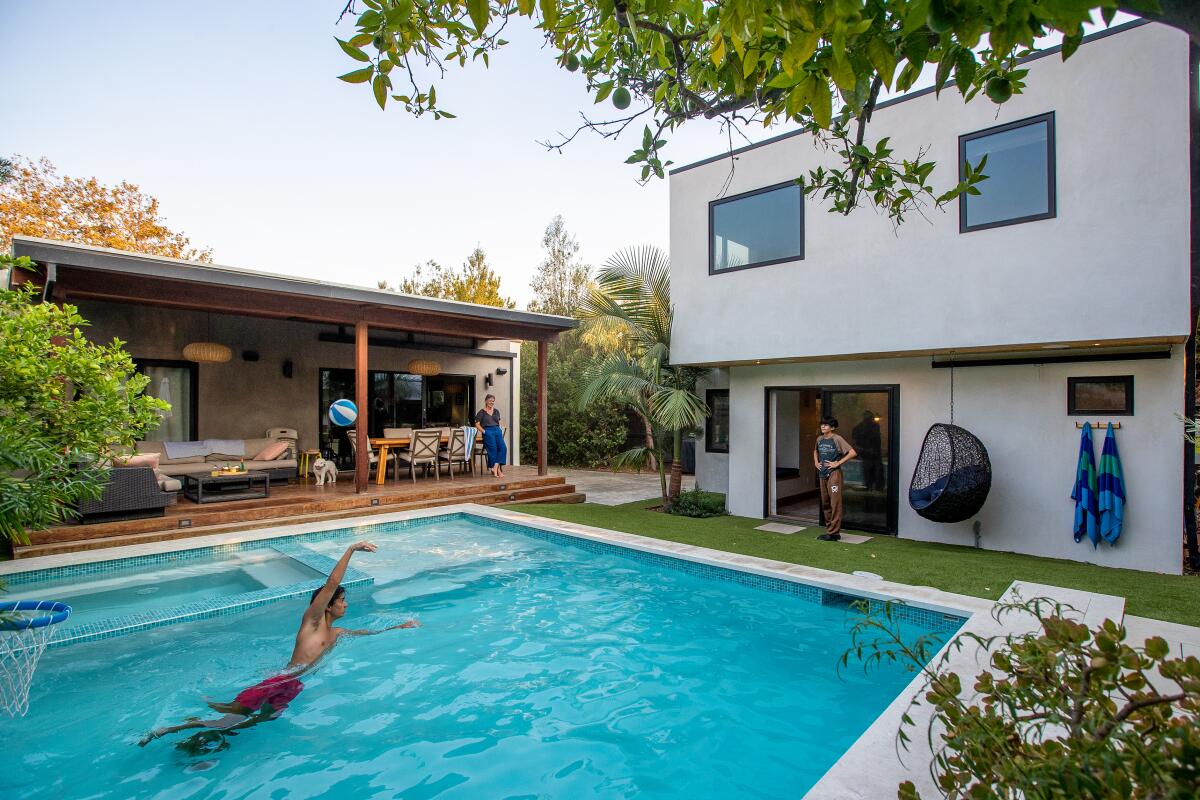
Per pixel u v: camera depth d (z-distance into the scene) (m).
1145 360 6.88
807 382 9.64
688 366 10.55
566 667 4.67
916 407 8.55
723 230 9.54
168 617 5.11
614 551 7.54
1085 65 6.41
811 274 8.45
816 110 1.69
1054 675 1.51
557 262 30.02
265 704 4.02
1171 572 6.64
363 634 5.18
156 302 8.52
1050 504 7.48
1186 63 5.91
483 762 3.45
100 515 7.51
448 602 6.03
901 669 4.54
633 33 2.16
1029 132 6.85
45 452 3.46
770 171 8.93
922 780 2.58
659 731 3.79
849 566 6.59
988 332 7.02
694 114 2.81
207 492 9.51
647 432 18.31
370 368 13.37
